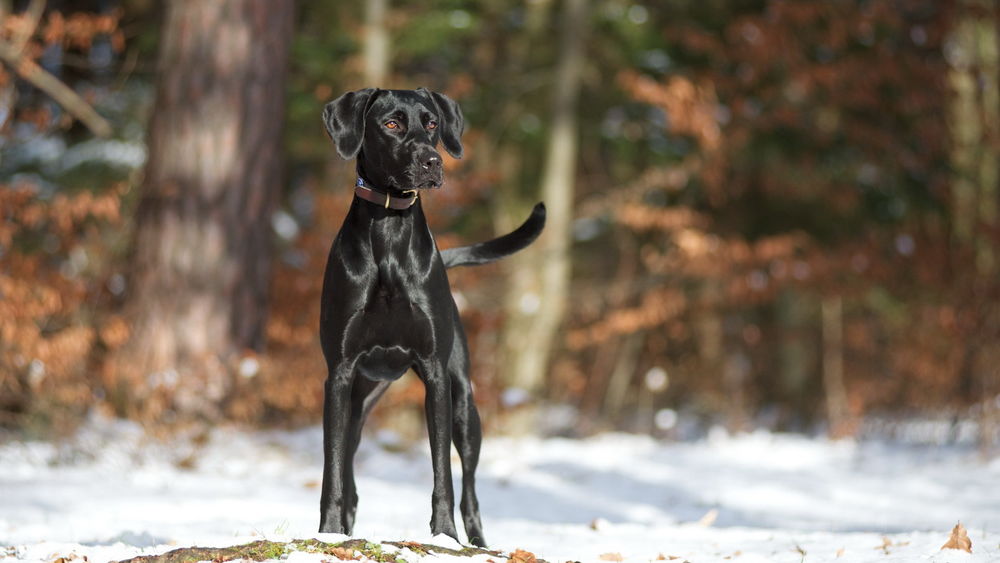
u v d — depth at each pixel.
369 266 5.18
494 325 16.66
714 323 21.59
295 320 14.20
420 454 12.63
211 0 12.48
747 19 18.39
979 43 17.69
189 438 11.13
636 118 20.50
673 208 20.02
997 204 16.83
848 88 18.34
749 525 8.98
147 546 5.66
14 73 11.71
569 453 14.64
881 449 15.06
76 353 10.88
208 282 12.32
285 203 19.69
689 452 15.19
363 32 17.03
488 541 6.40
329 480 5.11
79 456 10.37
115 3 18.58
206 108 12.42
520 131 20.12
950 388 14.61
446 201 16.02
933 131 17.86
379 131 5.22
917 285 18.03
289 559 4.48
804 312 21.98
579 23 18.23
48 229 12.42
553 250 17.91
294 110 17.27
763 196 20.47
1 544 5.95
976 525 8.40
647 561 5.35
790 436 18.86
